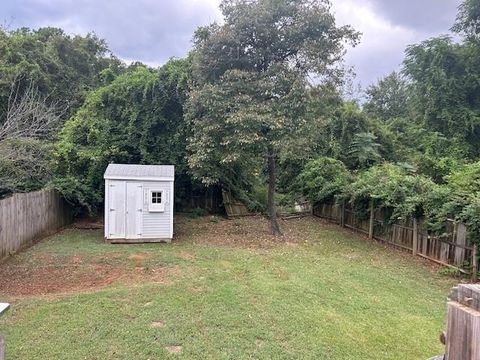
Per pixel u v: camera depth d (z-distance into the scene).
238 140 11.03
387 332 5.42
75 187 13.48
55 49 21.45
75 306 5.95
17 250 9.62
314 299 6.59
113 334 5.02
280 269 8.41
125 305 6.03
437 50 21.91
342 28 12.05
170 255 9.52
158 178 11.36
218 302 6.24
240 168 16.11
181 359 4.43
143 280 7.47
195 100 11.94
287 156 11.95
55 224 12.73
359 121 19.73
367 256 10.27
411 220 10.71
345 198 14.41
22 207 10.04
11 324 5.25
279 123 10.93
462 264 8.64
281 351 4.70
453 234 8.98
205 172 12.71
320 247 11.16
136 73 16.33
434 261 9.64
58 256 9.24
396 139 21.41
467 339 1.62
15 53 17.62
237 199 17.08
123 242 11.22
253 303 6.26
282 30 11.98
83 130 15.20
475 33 22.20
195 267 8.42
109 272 8.02
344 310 6.18
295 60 12.17
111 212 11.16
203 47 12.20
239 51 12.18
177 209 16.56
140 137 15.27
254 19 11.59
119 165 11.95
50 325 5.26
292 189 18.94
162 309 5.89
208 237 12.18
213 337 5.01
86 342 4.79
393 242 11.58
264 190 18.56
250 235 12.52
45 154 12.71
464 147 19.88
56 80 19.22
